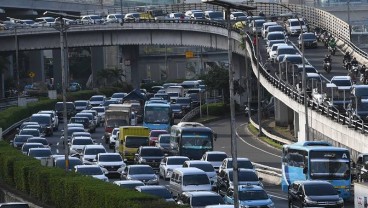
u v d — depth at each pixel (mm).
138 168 138500
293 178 128750
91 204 108188
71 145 185000
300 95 189125
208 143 167625
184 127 168500
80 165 145000
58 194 121375
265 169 153125
